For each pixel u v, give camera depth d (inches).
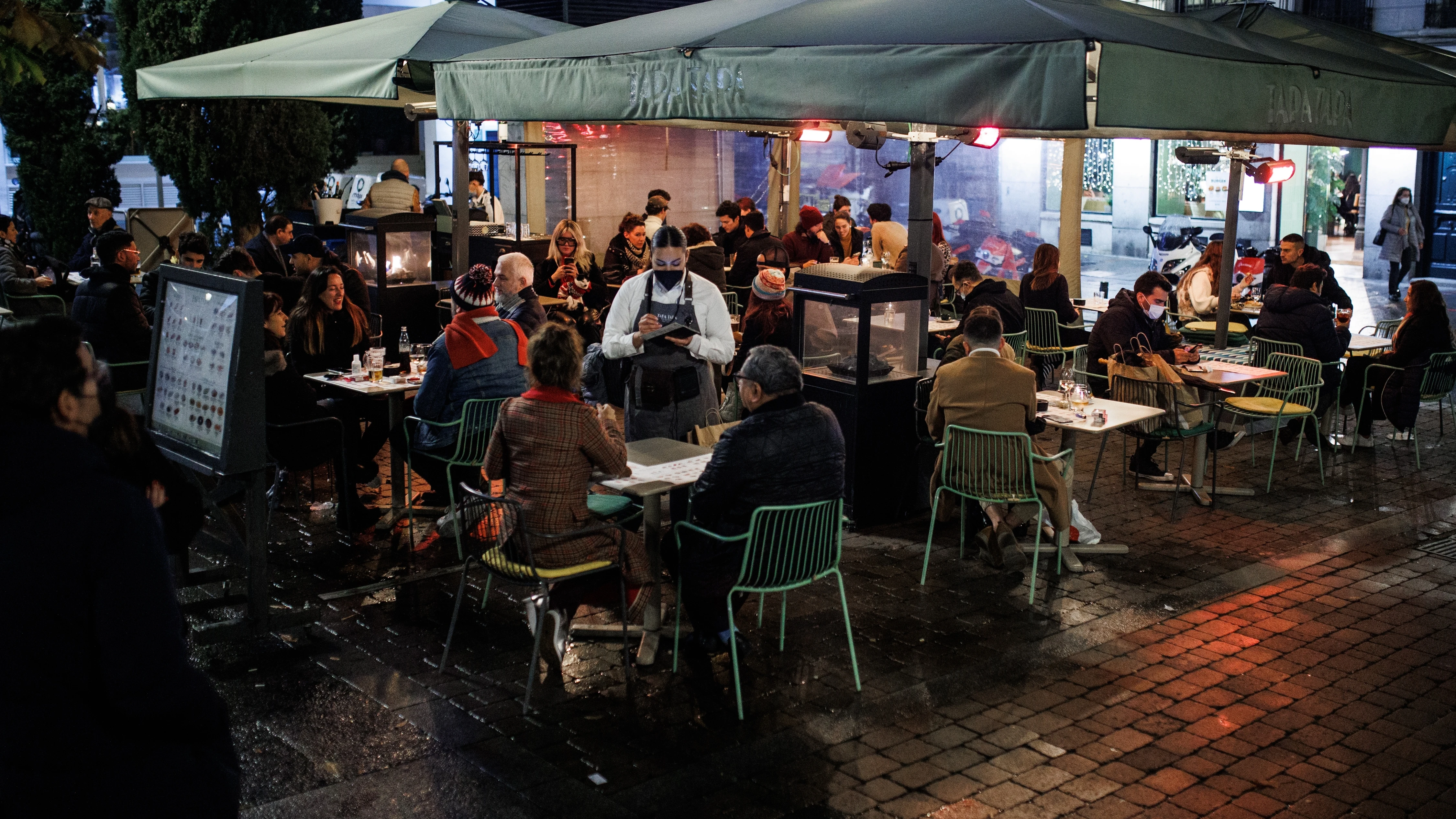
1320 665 221.1
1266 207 681.6
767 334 322.7
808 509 198.1
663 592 251.9
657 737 189.5
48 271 528.7
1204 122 194.5
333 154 625.6
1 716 103.3
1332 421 391.2
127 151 626.2
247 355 207.0
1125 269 748.6
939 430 261.6
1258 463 366.9
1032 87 180.5
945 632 234.1
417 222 404.8
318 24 550.9
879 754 185.2
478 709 198.1
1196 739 191.8
